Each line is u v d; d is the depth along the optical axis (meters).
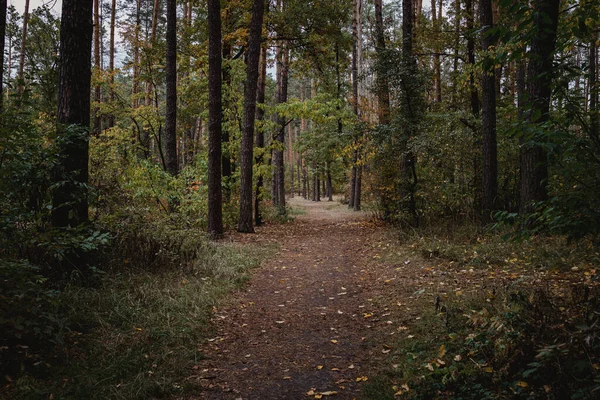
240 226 13.21
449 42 16.47
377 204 14.48
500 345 3.44
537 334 3.30
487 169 9.77
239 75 15.00
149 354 4.16
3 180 4.28
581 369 2.62
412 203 12.09
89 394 3.35
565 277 5.35
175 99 13.72
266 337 4.93
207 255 8.31
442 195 11.35
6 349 3.53
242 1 15.81
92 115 17.33
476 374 3.23
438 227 10.44
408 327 4.79
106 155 9.67
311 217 20.70
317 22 17.20
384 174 13.08
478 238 8.60
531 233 3.06
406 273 7.25
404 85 12.48
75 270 5.51
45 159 4.81
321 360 4.25
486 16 9.38
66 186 5.56
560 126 2.88
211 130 11.62
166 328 4.77
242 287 7.01
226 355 4.41
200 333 4.91
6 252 4.17
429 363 3.73
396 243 9.95
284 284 7.38
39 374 3.51
